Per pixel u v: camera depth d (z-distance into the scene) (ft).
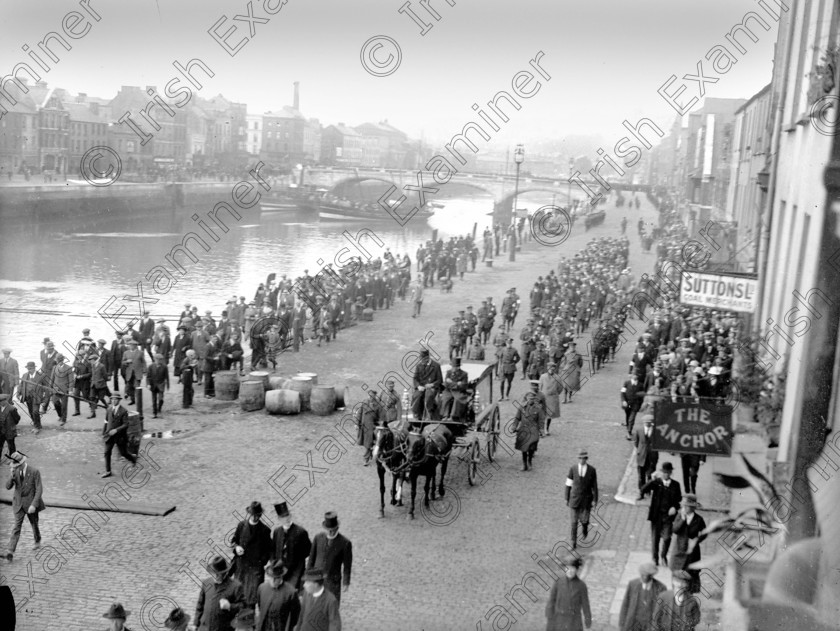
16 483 53.01
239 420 85.71
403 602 48.03
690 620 41.32
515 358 96.37
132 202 296.92
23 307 159.84
